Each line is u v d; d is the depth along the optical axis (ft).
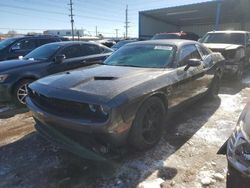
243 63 28.22
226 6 68.74
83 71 12.83
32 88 11.73
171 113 13.14
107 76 11.57
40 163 10.80
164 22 95.66
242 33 30.14
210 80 17.94
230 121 15.24
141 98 10.36
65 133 10.30
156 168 10.28
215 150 11.71
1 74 17.62
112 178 9.68
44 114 10.52
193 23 103.24
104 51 24.08
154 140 11.82
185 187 9.13
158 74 12.23
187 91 14.35
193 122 15.10
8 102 18.60
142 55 14.71
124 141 10.23
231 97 20.59
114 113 9.24
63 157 11.21
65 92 10.21
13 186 9.39
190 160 10.87
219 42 29.99
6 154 11.59
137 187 9.14
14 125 15.15
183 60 14.57
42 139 13.03
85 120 9.39
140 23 80.94
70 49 21.52
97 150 9.73
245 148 7.00
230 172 7.38
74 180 9.62
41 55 20.85
